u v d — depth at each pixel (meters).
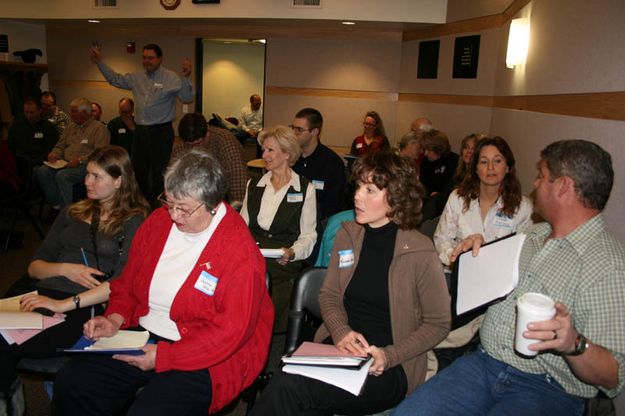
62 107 8.31
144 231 1.91
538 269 1.54
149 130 5.16
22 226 5.23
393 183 1.67
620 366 1.30
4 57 7.48
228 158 3.99
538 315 1.20
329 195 3.54
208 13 6.17
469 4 4.81
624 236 1.56
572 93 2.19
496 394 1.58
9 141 5.75
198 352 1.61
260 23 6.66
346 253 1.79
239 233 1.75
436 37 5.70
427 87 5.92
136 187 2.26
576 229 1.45
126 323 1.86
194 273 1.72
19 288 2.21
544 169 1.48
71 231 2.21
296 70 7.28
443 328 1.66
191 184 1.64
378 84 7.07
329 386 1.56
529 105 3.01
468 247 1.74
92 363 1.70
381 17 5.66
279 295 2.51
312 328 1.96
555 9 2.55
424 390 1.58
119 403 1.72
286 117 7.45
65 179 5.15
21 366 1.89
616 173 1.66
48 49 8.11
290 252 2.54
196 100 7.81
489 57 4.40
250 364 1.76
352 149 6.40
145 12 6.39
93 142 5.47
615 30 1.74
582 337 1.25
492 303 1.51
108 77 5.15
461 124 4.97
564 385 1.49
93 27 7.86
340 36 7.05
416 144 4.35
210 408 1.67
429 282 1.67
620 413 1.58
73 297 1.99
